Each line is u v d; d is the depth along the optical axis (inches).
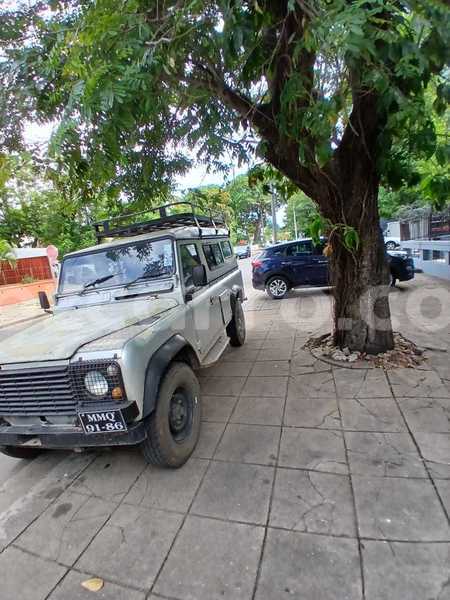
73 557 75.2
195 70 112.3
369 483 86.2
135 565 71.5
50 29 95.0
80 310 131.3
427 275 412.5
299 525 76.2
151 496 91.0
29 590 68.7
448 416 111.9
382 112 105.7
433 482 84.2
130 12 73.2
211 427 121.3
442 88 80.9
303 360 174.7
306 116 84.7
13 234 689.6
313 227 158.1
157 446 93.0
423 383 135.5
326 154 85.6
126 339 88.3
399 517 75.3
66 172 122.6
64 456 116.5
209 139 151.6
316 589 62.1
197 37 84.0
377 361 158.9
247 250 1279.5
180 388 106.8
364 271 161.6
